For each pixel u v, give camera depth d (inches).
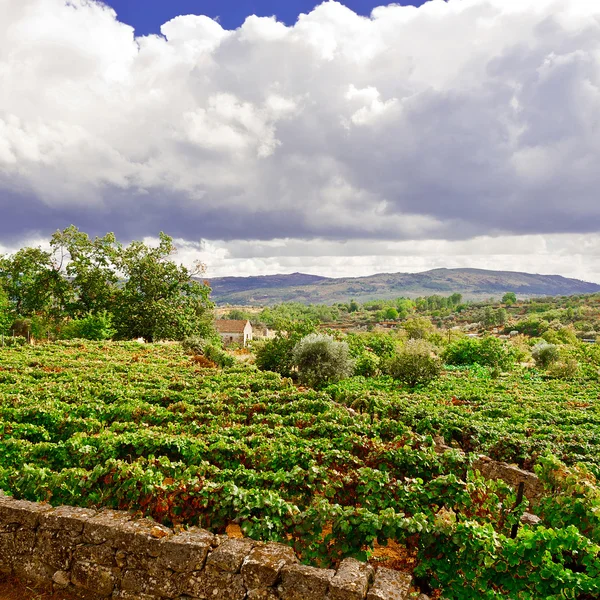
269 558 202.2
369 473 289.1
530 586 214.8
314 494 296.0
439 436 514.0
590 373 1249.4
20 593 224.8
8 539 237.6
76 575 224.2
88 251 1978.3
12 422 461.1
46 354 1148.5
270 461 348.8
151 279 1925.4
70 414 503.8
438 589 236.2
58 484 271.6
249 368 1079.0
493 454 462.6
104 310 1854.1
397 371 956.6
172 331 1904.5
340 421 506.0
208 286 2037.4
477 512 273.1
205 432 464.1
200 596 203.6
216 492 258.1
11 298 1980.8
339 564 204.1
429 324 2532.0
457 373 1202.0
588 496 266.7
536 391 922.7
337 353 952.9
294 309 7509.8
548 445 458.6
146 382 770.8
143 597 212.1
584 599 215.8
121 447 368.2
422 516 235.3
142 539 215.0
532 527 255.6
